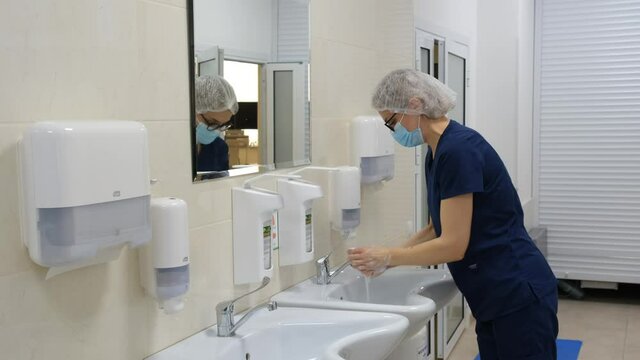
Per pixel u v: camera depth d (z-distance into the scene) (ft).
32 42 4.71
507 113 17.44
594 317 17.71
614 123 18.86
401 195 11.33
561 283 19.62
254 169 7.61
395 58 11.15
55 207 4.55
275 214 8.17
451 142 7.75
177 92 6.25
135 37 5.69
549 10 19.25
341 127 9.85
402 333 6.66
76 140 4.61
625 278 19.02
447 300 9.40
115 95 5.49
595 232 19.25
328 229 9.54
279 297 8.09
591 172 19.17
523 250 7.98
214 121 6.82
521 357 7.90
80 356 5.21
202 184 6.67
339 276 9.37
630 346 15.44
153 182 5.88
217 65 6.87
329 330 6.93
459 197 7.62
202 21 6.57
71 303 5.10
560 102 19.33
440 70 13.73
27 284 4.73
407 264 7.82
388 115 8.37
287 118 8.36
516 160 17.56
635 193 18.79
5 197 4.56
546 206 19.70
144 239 5.22
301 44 8.62
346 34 9.91
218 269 6.97
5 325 4.59
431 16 13.07
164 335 6.17
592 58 18.93
